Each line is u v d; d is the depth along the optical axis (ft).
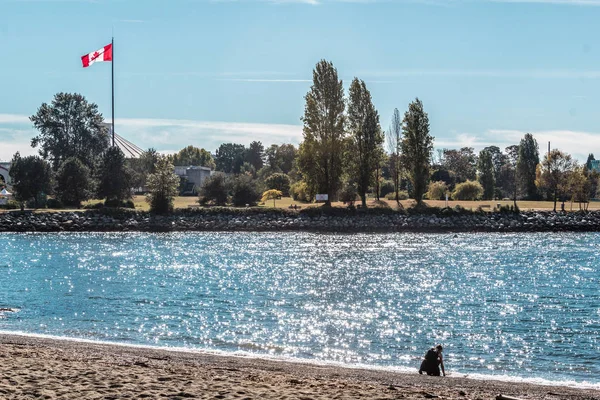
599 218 405.59
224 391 63.41
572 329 121.80
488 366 95.91
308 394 64.23
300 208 414.41
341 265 226.79
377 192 451.12
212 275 199.41
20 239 339.16
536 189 588.09
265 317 132.57
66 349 94.38
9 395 59.57
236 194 456.45
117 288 172.35
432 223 393.91
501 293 164.14
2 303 149.18
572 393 76.38
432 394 68.49
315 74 412.77
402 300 153.79
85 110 630.74
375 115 419.54
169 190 419.54
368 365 94.58
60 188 465.06
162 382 66.74
